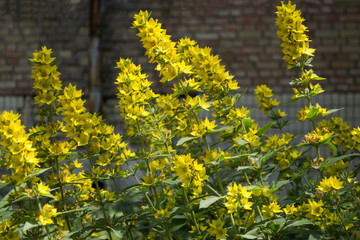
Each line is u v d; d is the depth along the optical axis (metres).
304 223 2.41
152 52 2.64
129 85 2.62
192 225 2.79
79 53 10.39
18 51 10.22
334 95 9.97
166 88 9.49
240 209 2.60
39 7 10.34
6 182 2.50
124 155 2.63
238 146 2.68
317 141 2.61
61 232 2.48
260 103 3.14
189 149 3.01
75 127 2.55
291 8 2.76
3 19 10.24
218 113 2.79
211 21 10.40
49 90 2.61
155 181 2.52
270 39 10.34
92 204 2.63
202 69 2.68
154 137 2.67
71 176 2.63
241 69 10.35
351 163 3.52
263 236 2.48
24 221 2.32
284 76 10.23
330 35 10.34
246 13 10.38
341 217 2.42
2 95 10.07
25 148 2.30
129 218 2.64
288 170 2.77
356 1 10.27
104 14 10.34
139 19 2.65
